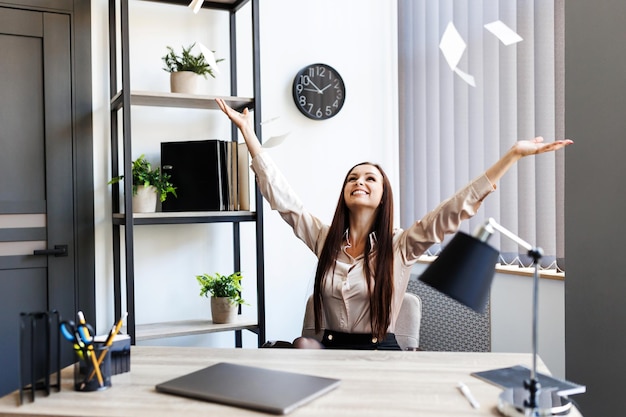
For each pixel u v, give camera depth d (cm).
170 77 294
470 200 208
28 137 286
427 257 346
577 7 215
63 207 291
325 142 355
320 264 236
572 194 219
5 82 281
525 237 281
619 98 201
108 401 126
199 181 292
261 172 255
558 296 261
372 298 222
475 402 122
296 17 347
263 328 294
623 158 200
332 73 354
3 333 279
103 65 300
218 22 324
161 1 301
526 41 278
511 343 289
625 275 200
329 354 165
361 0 365
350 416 115
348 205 233
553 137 266
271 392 126
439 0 336
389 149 372
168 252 313
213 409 120
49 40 288
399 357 161
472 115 314
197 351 169
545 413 113
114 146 296
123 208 302
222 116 325
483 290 123
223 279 297
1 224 280
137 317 305
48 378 130
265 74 338
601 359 209
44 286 288
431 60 344
